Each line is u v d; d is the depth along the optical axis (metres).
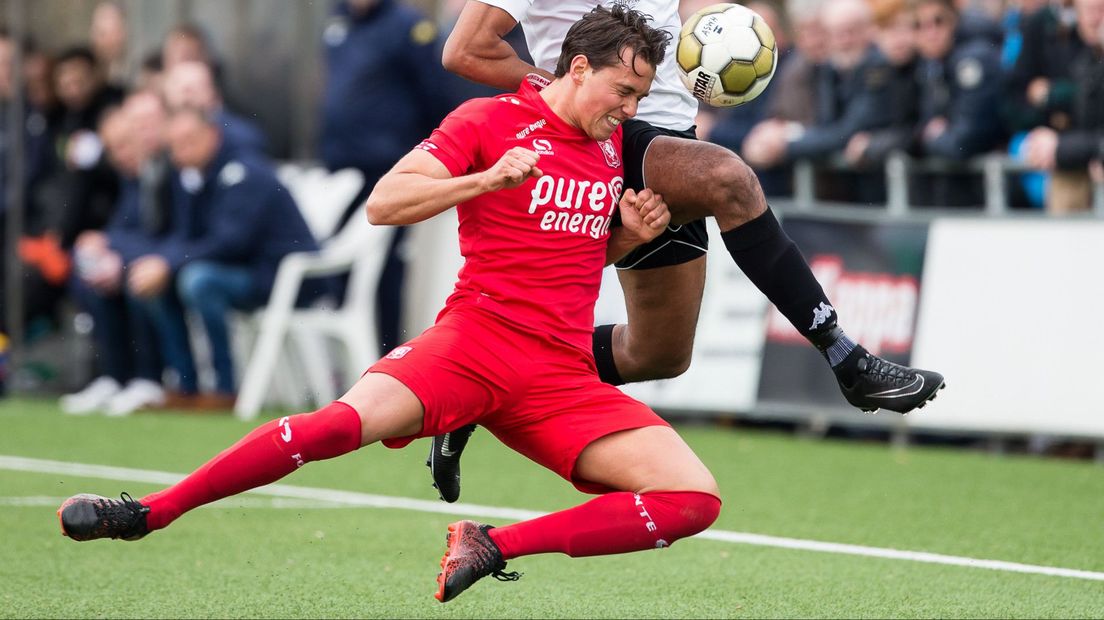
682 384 33.34
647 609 16.66
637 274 16.70
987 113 30.31
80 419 34.34
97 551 19.73
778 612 16.50
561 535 13.88
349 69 36.69
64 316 42.53
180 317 35.88
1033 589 17.67
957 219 30.59
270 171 35.34
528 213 14.17
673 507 13.93
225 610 16.38
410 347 14.14
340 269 35.78
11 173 41.31
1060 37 29.44
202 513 22.84
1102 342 28.92
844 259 31.62
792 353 32.16
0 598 16.80
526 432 14.48
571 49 14.09
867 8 31.73
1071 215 29.45
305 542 20.50
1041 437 29.41
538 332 14.25
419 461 28.98
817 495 24.64
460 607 16.72
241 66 45.62
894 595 17.36
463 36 15.75
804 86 32.78
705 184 15.25
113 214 41.06
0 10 44.50
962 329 30.30
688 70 16.11
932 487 25.52
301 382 37.28
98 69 41.44
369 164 36.84
